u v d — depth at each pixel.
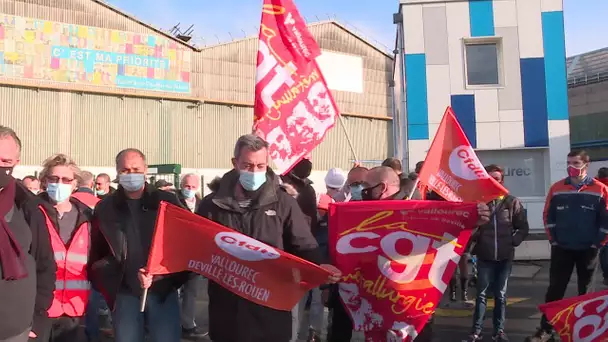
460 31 11.22
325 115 5.10
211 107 31.41
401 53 12.27
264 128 4.91
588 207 5.77
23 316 2.92
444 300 8.23
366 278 3.64
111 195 3.84
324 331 6.55
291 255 3.20
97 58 28.11
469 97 11.17
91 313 5.76
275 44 5.03
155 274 3.31
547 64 11.08
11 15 26.06
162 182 8.07
